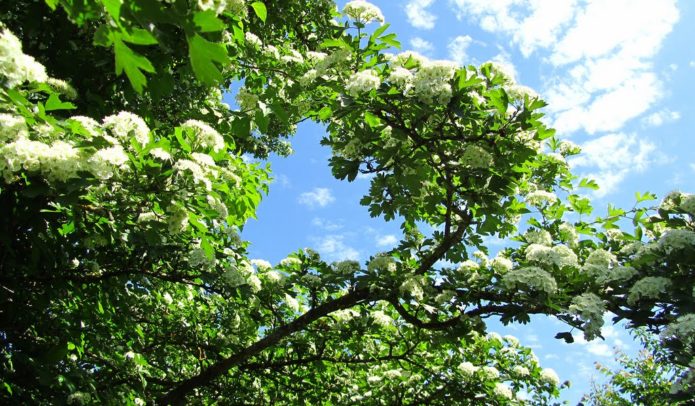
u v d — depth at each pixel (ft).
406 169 19.29
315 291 22.85
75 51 15.03
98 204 13.06
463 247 21.88
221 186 15.05
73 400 15.51
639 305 16.48
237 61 23.56
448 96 16.85
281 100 22.07
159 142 12.75
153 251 16.48
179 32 10.87
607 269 18.15
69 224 14.46
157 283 22.21
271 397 27.71
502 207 19.31
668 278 16.29
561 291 17.61
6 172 10.49
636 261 17.10
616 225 21.34
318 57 21.25
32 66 10.38
